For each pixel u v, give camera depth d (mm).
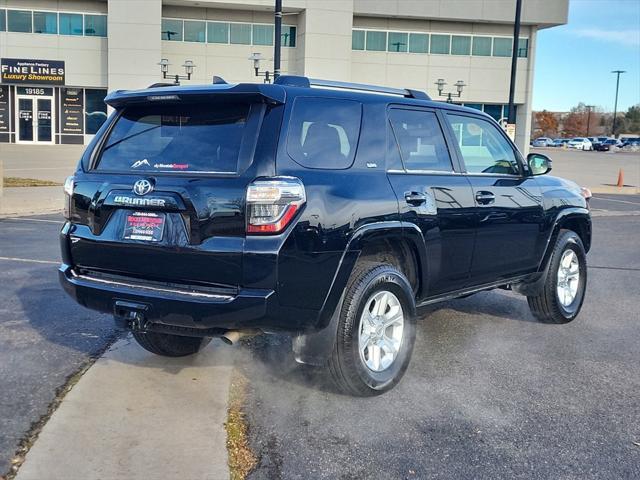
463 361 5363
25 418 4059
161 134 4332
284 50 43625
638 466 3676
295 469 3561
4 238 10938
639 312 7070
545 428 4137
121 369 4895
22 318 6227
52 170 26891
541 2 44750
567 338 6074
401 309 4621
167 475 3410
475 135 5582
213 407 4254
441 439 3951
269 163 3906
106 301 4145
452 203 4988
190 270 3945
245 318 3818
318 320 4047
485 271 5461
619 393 4746
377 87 4996
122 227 4176
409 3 43656
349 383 4328
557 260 6281
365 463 3641
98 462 3525
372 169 4504
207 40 42875
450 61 46000
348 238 4090
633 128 137500
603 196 23938
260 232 3795
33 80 41875
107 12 41375
